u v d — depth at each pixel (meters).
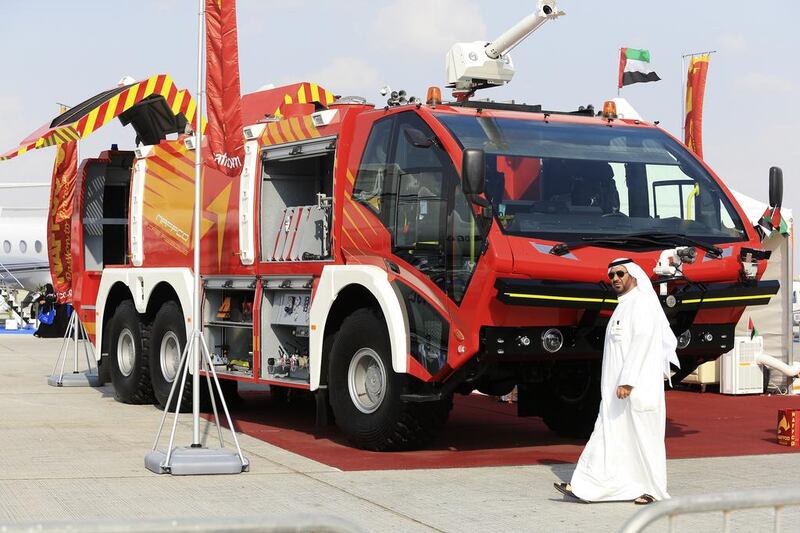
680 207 9.80
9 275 46.16
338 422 10.20
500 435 11.44
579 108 10.86
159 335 13.17
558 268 8.76
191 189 12.85
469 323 8.88
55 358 22.17
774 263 16.05
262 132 11.49
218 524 3.38
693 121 13.91
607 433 7.68
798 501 3.99
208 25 9.17
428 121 9.52
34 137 14.48
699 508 3.88
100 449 9.85
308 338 11.04
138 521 3.33
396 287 9.60
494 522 6.96
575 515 7.20
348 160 10.40
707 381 15.90
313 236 10.78
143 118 15.77
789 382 15.83
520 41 11.01
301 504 7.45
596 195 9.47
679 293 9.26
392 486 8.13
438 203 9.23
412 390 9.59
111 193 15.80
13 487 7.96
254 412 13.30
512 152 9.32
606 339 7.86
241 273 11.73
